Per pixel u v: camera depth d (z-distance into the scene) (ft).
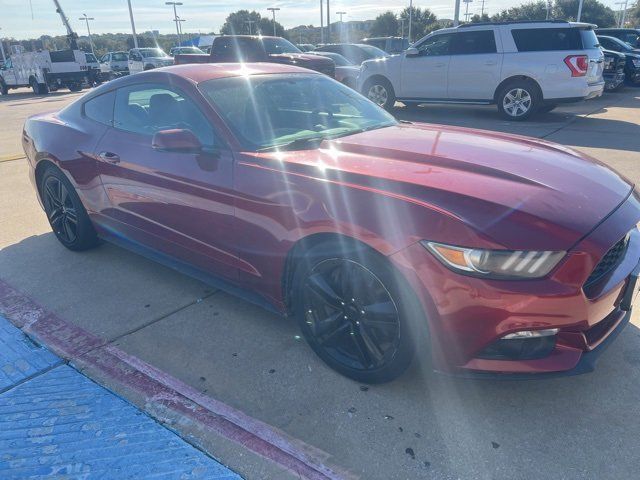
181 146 9.54
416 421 7.80
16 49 77.92
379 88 39.81
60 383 8.83
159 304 11.50
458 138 10.57
